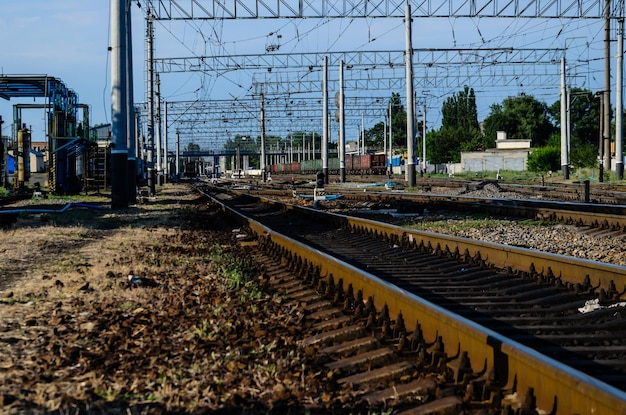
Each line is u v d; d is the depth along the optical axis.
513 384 5.24
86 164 47.34
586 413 4.42
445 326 6.38
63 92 44.03
